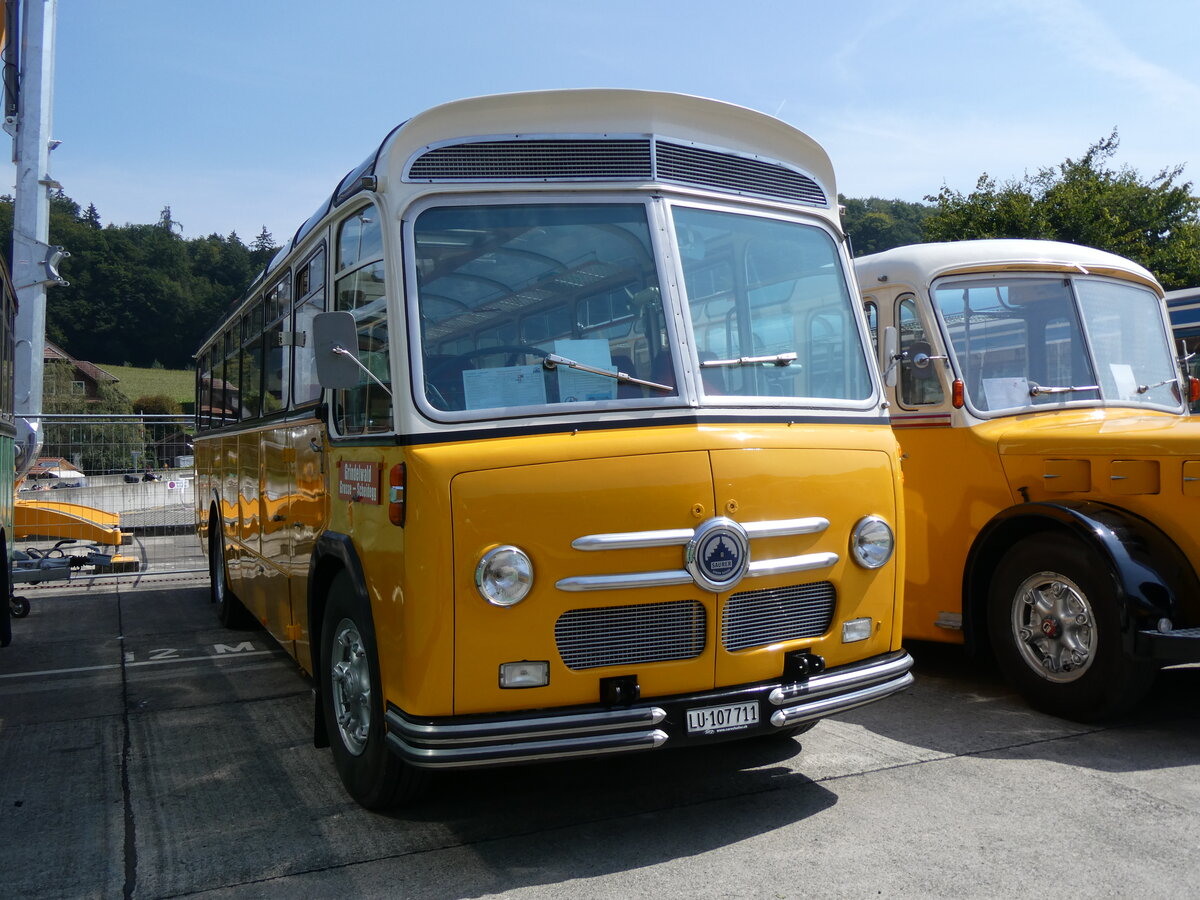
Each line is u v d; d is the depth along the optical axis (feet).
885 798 14.08
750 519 12.56
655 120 13.67
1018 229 80.53
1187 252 82.64
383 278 12.94
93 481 41.19
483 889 11.51
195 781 15.70
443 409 12.19
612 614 12.05
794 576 13.02
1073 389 20.92
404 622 11.87
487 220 12.94
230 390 27.99
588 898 11.21
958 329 20.52
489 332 12.64
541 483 11.77
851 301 15.23
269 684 22.48
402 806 14.10
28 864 12.54
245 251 403.34
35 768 16.47
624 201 13.39
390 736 12.10
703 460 12.32
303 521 17.25
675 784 14.90
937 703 18.99
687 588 12.22
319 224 16.22
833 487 13.44
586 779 15.21
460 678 11.59
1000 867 11.79
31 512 38.78
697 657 12.36
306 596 16.74
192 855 12.73
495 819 13.70
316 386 16.43
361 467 13.58
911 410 20.85
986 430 19.70
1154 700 19.11
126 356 349.00
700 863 12.08
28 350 37.35
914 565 20.95
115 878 12.08
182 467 42.39
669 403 12.69
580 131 13.39
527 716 11.65
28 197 38.17
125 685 22.54
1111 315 22.06
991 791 14.29
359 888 11.64
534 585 11.72
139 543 42.04
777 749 16.42
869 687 13.56
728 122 14.37
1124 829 12.87
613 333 12.96
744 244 14.15
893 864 11.91
